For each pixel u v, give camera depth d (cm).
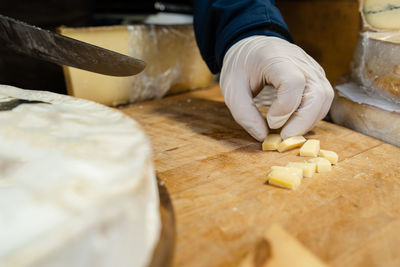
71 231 34
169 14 207
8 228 36
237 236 57
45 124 57
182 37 143
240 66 98
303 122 91
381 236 57
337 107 110
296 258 45
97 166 44
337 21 144
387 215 63
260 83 98
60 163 45
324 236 57
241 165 82
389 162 83
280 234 48
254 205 66
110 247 37
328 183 73
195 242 55
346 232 58
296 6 159
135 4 217
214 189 71
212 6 113
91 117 60
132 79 133
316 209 64
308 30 159
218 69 129
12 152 49
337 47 149
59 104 66
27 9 141
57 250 33
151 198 46
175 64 145
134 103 138
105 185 41
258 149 92
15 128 55
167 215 55
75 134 53
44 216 37
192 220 61
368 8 107
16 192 41
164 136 102
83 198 39
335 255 53
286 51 94
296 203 66
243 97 96
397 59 90
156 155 88
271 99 130
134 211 39
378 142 95
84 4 156
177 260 52
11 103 66
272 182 72
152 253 46
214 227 59
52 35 84
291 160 85
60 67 146
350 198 68
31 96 70
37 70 145
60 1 146
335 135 100
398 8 98
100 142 50
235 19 109
